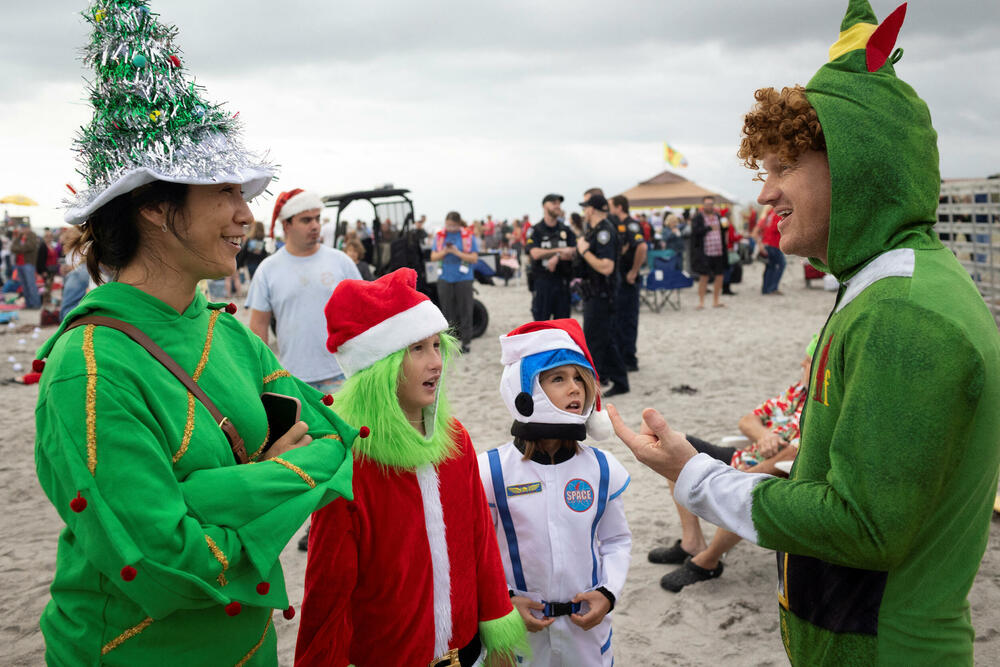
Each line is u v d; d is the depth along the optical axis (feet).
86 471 4.09
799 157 4.96
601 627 7.68
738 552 13.34
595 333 24.90
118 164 4.52
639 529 14.46
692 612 11.37
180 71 4.83
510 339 7.79
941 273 4.47
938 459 4.17
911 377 4.17
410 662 5.82
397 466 5.93
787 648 5.30
